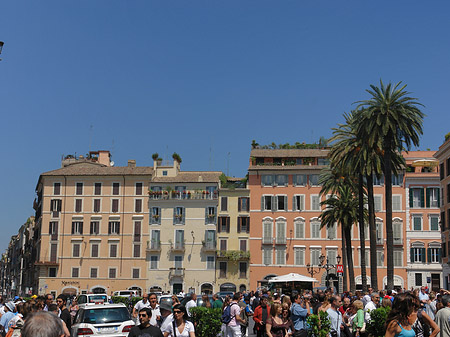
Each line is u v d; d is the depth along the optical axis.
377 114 44.97
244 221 93.50
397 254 89.25
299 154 95.31
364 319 20.78
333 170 63.97
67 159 111.38
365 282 52.03
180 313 14.49
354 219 62.56
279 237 92.12
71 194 96.62
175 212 94.38
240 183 96.75
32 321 5.70
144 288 93.06
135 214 95.12
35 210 115.06
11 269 173.25
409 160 94.06
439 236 88.50
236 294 22.94
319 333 19.09
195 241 93.38
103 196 96.06
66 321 19.80
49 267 94.81
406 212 90.00
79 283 94.00
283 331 17.84
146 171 96.50
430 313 20.91
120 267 94.06
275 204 93.00
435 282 87.69
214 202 93.94
